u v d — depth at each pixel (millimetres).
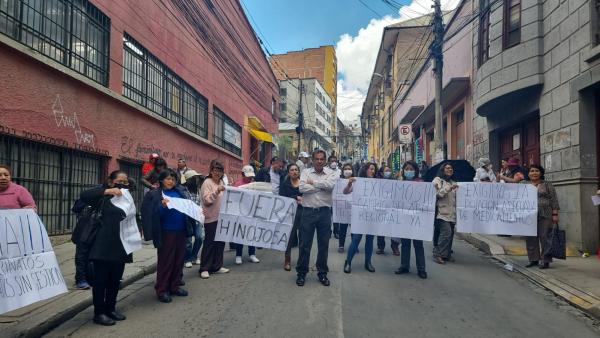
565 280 6820
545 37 10461
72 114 8938
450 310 5453
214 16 18438
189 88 16266
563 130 9648
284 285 6496
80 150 9180
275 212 7336
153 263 7871
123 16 11125
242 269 7652
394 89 32438
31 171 7945
